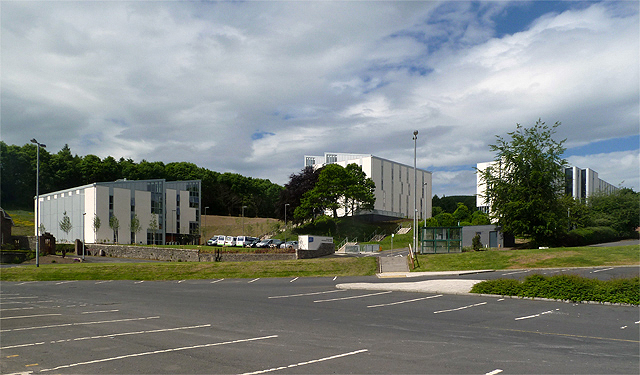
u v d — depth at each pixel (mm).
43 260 47562
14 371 7930
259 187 142625
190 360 8492
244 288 22484
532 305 15055
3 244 61875
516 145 41406
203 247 54344
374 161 97938
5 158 107938
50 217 74625
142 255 51594
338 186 81062
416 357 8648
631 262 25969
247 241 62344
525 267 27234
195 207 85062
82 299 18828
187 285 24766
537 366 8008
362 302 16531
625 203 61219
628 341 10000
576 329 11328
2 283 28812
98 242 63375
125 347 9633
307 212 81250
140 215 71438
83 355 8977
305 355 8836
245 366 8047
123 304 17000
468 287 19141
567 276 16641
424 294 18188
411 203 111250
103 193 65938
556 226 39406
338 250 64562
